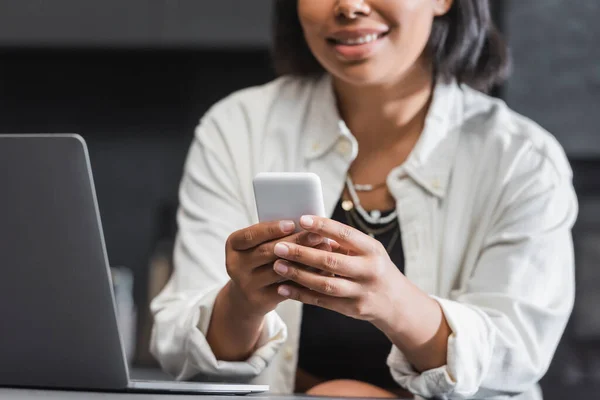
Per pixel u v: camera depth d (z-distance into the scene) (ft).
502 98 9.84
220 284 5.31
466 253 5.36
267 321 4.73
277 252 3.97
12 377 3.91
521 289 5.03
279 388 5.36
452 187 5.45
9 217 3.62
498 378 4.70
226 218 5.57
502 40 5.93
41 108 11.53
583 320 9.93
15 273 3.70
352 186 5.61
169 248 10.52
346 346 5.41
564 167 5.55
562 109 9.82
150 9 10.27
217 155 5.76
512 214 5.23
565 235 5.26
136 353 10.31
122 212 11.41
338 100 5.78
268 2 10.21
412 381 4.56
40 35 10.36
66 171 3.51
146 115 11.47
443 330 4.49
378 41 5.05
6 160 3.54
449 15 5.63
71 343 3.76
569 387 9.87
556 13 9.82
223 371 4.63
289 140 5.75
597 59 9.80
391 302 4.22
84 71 11.50
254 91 6.04
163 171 11.44
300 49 5.99
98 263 3.61
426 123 5.53
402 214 5.43
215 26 10.25
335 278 4.05
